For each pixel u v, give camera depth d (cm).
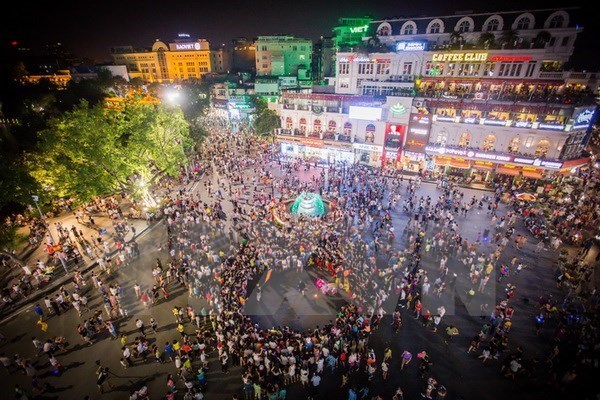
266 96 7881
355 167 5075
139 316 2378
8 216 3750
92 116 3372
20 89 5653
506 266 2725
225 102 8350
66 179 3209
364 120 5097
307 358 1944
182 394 1844
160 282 2584
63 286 2692
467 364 1992
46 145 3122
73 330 2275
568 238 3197
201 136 5900
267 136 6581
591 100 3934
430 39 4825
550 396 1794
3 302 2500
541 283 2645
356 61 5256
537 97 4078
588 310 2272
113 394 1847
